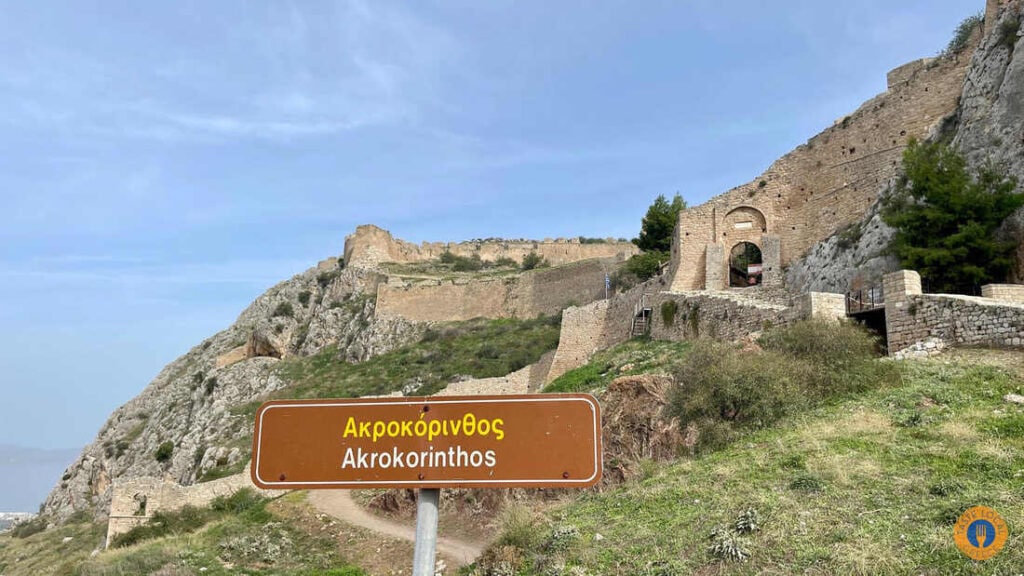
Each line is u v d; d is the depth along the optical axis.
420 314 85.69
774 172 44.44
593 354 44.06
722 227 44.44
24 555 49.56
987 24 37.91
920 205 31.83
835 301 25.80
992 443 14.33
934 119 38.53
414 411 5.91
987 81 34.06
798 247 42.91
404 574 25.33
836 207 41.84
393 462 5.83
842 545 11.45
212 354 94.62
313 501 35.38
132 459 74.06
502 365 62.34
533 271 84.31
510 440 5.75
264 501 38.66
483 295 85.19
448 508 27.70
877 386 19.64
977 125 33.25
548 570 14.05
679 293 37.66
